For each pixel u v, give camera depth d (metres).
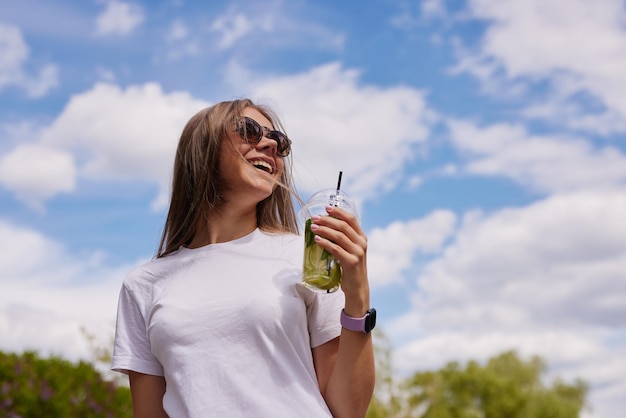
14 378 5.70
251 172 2.23
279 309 2.00
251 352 1.97
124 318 2.24
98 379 6.42
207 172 2.25
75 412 5.96
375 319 1.97
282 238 2.25
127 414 6.52
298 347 2.01
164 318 2.06
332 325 2.07
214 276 2.12
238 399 1.92
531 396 32.06
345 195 2.03
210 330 2.00
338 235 1.92
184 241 2.33
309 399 1.94
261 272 2.10
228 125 2.26
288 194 2.40
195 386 1.96
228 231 2.28
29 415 5.62
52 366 6.07
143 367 2.18
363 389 1.97
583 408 34.75
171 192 2.36
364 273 1.96
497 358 35.28
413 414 11.68
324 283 1.96
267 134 2.30
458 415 29.91
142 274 2.25
